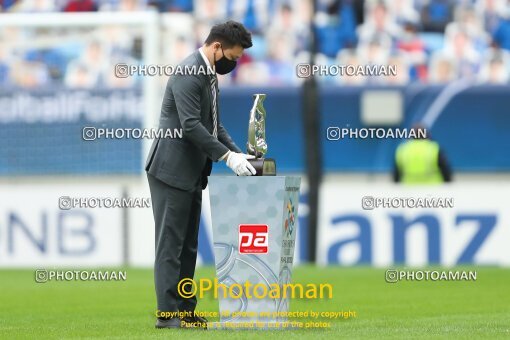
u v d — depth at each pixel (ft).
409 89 228.22
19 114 197.88
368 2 257.55
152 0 261.24
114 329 81.20
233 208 74.59
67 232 172.65
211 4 261.85
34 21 191.62
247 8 260.42
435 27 258.98
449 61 255.91
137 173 194.39
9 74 208.33
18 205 173.37
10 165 199.00
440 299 115.34
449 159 231.50
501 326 82.84
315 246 171.53
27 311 103.71
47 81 207.21
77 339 73.15
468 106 229.86
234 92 224.53
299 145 226.17
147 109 181.37
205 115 80.33
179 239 80.48
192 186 80.33
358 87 226.38
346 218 170.91
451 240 167.84
